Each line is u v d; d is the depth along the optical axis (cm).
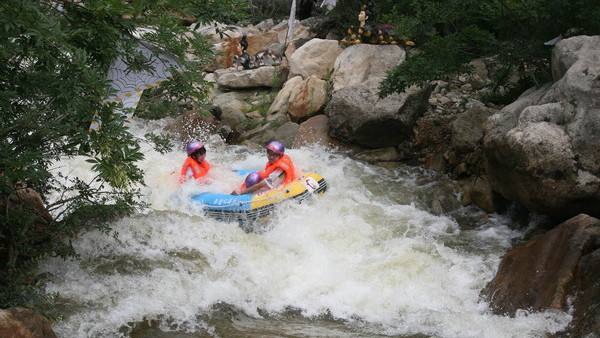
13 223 975
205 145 1816
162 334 962
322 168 1622
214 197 1384
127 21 943
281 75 2095
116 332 955
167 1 933
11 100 888
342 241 1265
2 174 920
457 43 1539
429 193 1508
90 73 844
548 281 1006
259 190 1416
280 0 2795
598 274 963
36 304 915
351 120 1702
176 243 1215
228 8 958
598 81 1154
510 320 998
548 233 1070
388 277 1147
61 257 1080
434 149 1675
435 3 1611
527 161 1152
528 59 1530
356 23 2119
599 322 908
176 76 1064
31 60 902
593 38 1240
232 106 1981
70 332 936
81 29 891
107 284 1069
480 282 1127
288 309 1071
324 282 1138
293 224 1312
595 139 1124
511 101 1744
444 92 1869
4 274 965
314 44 2038
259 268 1173
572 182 1125
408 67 1512
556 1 1403
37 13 768
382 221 1364
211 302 1066
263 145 1828
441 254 1212
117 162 927
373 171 1627
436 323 1018
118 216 1180
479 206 1442
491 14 1589
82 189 1064
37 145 909
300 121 1888
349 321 1039
